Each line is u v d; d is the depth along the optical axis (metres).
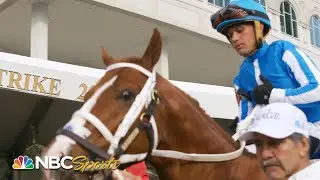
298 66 5.29
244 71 5.80
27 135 19.30
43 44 20.39
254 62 5.67
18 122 18.91
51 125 19.50
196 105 5.08
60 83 13.88
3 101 17.30
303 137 3.70
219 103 14.38
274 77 5.47
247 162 5.11
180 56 28.39
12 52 25.62
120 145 4.30
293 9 32.78
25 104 17.77
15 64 13.61
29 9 21.05
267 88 5.26
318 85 5.12
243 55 5.71
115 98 4.38
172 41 25.88
